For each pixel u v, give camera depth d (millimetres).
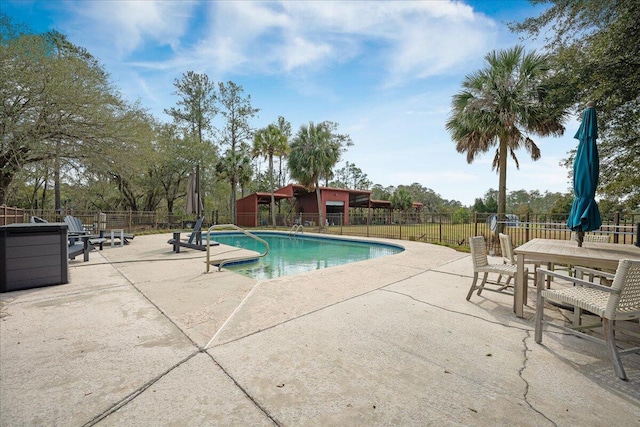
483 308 3375
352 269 5680
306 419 1526
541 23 5914
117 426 1448
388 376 1950
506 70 8398
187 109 25062
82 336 2523
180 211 23125
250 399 1688
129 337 2518
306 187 21156
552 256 2945
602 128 6434
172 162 20094
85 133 10336
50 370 1966
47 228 4184
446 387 1830
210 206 26344
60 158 10578
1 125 8992
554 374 1998
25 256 4016
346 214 27656
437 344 2443
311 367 2055
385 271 5484
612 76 5484
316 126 20734
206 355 2213
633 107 5957
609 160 6941
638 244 3672
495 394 1763
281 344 2414
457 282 4633
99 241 7805
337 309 3309
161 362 2098
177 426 1459
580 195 3504
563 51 6117
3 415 1512
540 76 7980
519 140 9203
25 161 10211
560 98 6352
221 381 1870
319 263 8242
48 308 3250
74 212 13977
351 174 51438
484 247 3816
